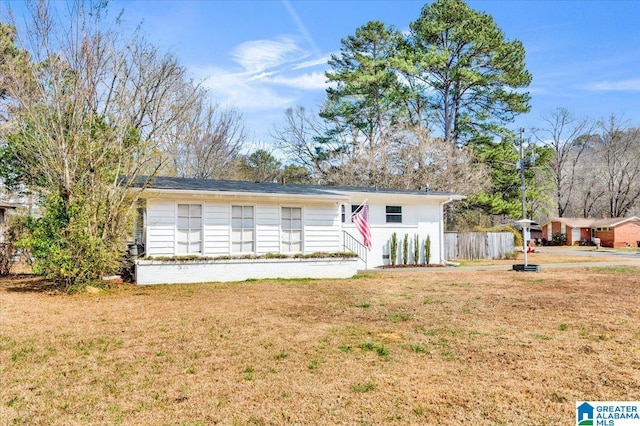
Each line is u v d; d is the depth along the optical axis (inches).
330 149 1323.8
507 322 286.2
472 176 1103.6
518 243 1065.5
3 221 707.4
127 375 187.3
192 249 534.6
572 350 220.4
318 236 602.5
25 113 449.4
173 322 292.2
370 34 1294.3
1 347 231.0
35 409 152.6
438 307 343.9
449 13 1173.1
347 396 163.3
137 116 507.8
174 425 140.8
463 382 176.9
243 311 331.6
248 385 174.9
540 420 143.0
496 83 1198.3
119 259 497.0
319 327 275.7
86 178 447.2
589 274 592.1
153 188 492.7
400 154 1152.2
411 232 761.0
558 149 1844.2
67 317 310.0
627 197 1803.6
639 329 263.6
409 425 140.2
